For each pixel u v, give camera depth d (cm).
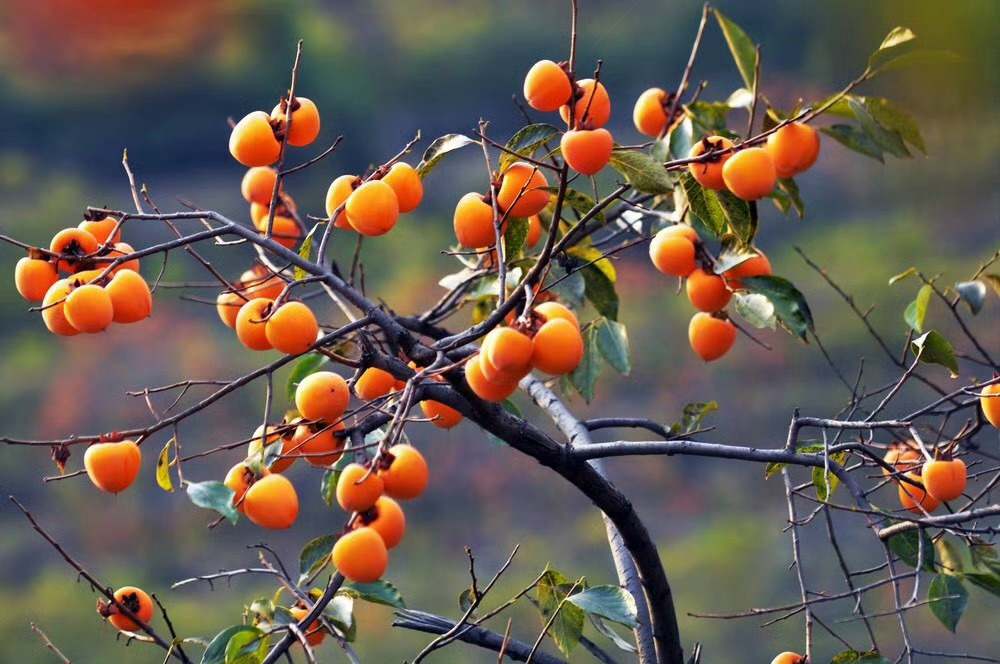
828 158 3538
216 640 836
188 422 2509
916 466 852
